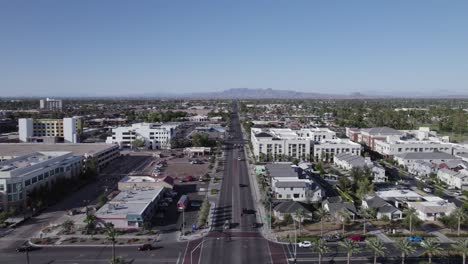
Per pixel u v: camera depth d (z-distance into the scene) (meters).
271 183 143.75
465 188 146.50
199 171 179.50
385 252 80.25
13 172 118.62
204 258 85.25
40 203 115.31
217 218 112.12
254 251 89.00
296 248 90.75
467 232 100.25
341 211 108.06
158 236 98.44
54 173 141.75
